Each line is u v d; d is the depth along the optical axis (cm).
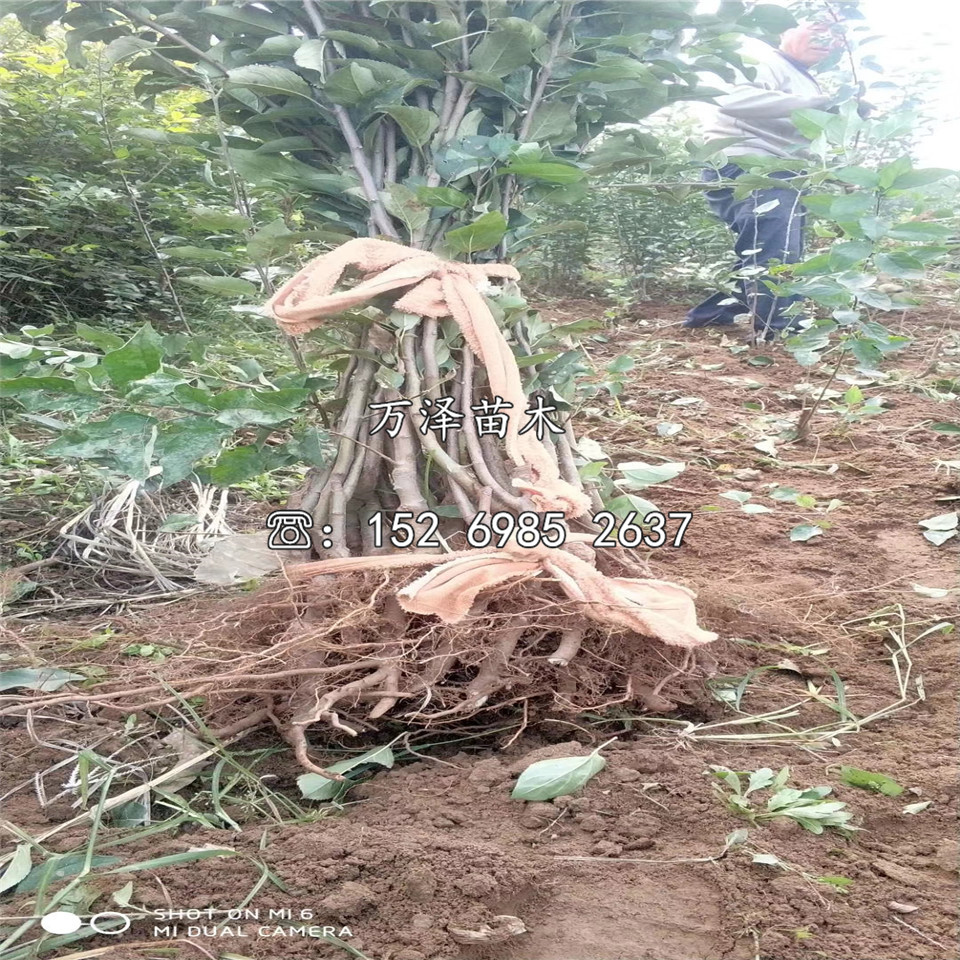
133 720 179
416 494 199
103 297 501
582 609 180
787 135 512
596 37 237
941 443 372
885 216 369
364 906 128
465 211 219
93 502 294
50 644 213
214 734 173
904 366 491
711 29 248
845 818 148
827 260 317
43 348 200
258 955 120
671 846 144
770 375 488
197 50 225
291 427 215
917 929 125
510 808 154
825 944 122
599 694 184
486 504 192
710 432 397
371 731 184
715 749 175
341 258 199
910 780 163
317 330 212
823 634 222
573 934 125
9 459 324
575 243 715
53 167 521
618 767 164
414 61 217
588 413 418
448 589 171
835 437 386
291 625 178
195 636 185
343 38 209
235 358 405
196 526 289
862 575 260
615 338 589
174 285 498
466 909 128
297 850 140
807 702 196
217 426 184
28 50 569
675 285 745
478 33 212
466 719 186
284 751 178
